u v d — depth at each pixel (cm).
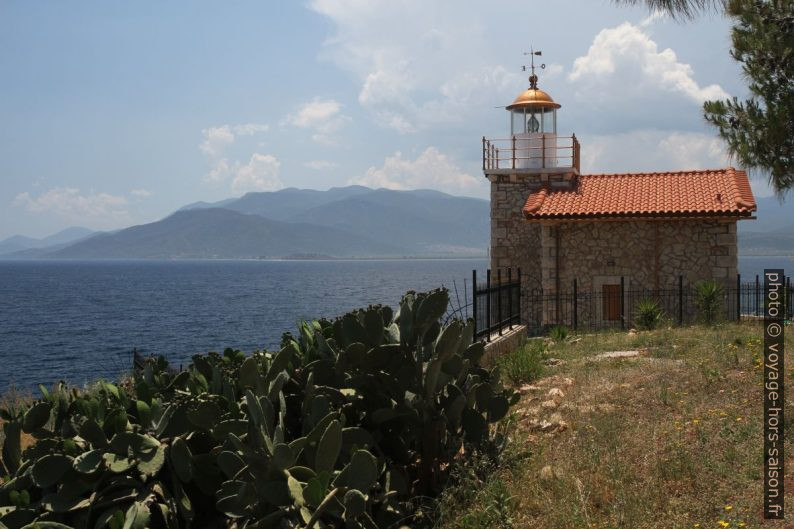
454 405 757
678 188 2573
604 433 828
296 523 614
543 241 2552
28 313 7806
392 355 765
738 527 587
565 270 2533
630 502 645
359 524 603
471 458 752
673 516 623
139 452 659
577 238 2525
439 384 764
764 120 1088
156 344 4856
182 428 696
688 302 2414
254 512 640
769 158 1112
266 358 818
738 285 2156
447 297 785
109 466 643
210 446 714
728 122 1131
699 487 671
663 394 976
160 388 810
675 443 768
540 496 693
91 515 646
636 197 2550
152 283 15975
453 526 661
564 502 664
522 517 663
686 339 1588
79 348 4794
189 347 4609
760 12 1098
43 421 737
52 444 684
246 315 6969
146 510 618
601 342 1709
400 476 725
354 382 770
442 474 778
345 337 781
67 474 651
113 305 8856
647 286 2461
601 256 2503
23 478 678
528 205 2606
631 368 1227
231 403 699
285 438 751
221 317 6825
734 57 1120
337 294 10338
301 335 895
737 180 2578
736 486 666
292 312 7200
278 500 624
